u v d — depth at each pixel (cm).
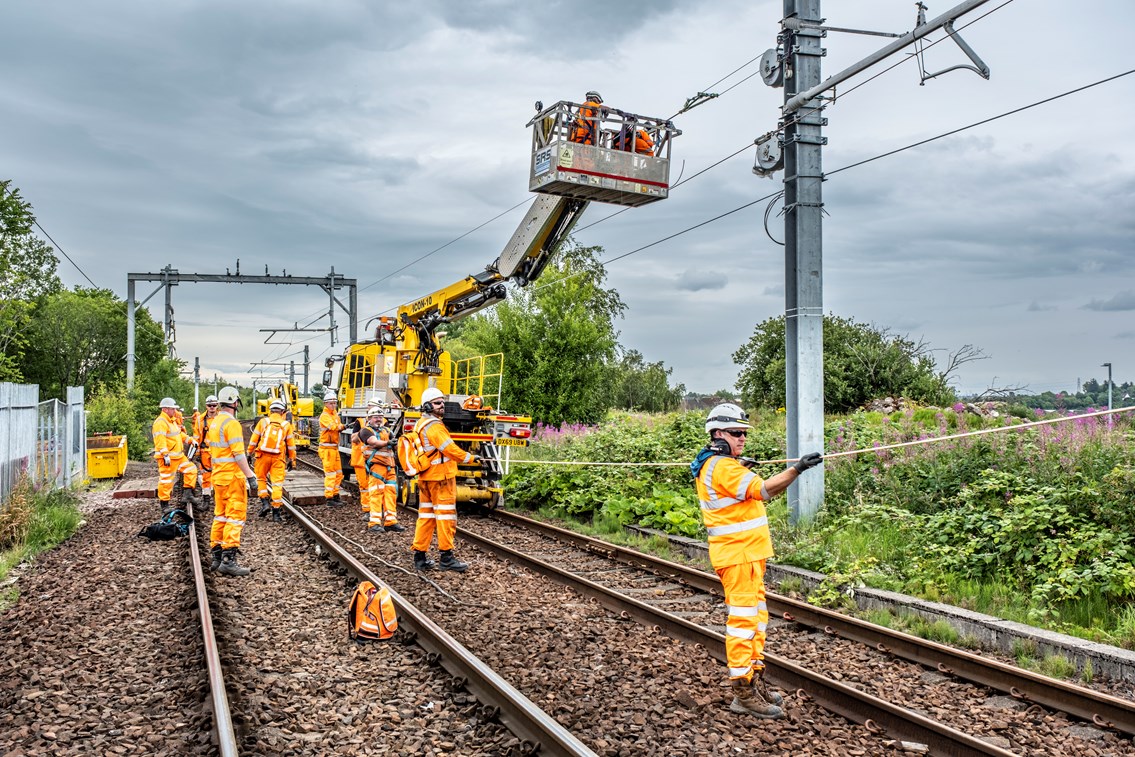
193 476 1667
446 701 582
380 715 558
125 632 753
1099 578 777
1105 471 931
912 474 1135
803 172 1168
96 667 654
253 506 1650
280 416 1483
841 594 877
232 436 1009
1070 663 659
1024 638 698
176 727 532
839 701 578
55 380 4062
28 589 934
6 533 1192
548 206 1395
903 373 2406
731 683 572
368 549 1182
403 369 1753
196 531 1330
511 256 1505
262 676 630
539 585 959
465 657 623
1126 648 666
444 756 498
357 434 1534
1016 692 592
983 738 525
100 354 4184
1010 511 929
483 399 1802
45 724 538
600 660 676
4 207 2452
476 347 2841
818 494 1151
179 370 5075
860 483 1150
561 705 567
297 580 976
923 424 1539
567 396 2709
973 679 625
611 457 1673
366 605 732
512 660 673
